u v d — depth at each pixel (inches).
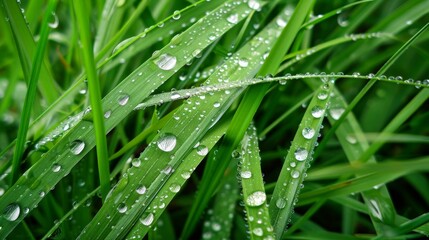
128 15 6.4
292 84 6.8
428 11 6.3
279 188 5.1
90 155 5.7
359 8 6.5
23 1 6.5
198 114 5.1
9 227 5.0
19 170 5.4
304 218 5.6
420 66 6.9
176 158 5.0
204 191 5.4
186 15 5.9
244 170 5.1
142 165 5.0
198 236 6.3
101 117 4.9
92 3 6.6
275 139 6.7
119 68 6.3
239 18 5.5
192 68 5.8
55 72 6.7
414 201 6.6
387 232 5.2
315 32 7.1
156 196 5.0
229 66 5.4
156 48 6.3
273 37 5.6
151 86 5.2
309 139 5.2
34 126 5.6
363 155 5.6
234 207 5.9
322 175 5.4
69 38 6.8
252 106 5.1
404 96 6.9
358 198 6.0
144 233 4.9
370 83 5.4
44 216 5.9
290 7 6.0
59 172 5.1
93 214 5.9
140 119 5.9
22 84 6.7
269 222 4.9
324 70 6.7
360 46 6.6
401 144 6.9
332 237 5.6
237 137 5.2
